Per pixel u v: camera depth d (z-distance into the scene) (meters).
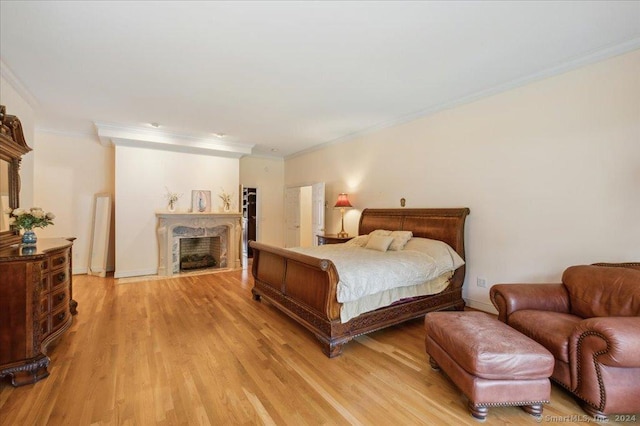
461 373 1.91
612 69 2.65
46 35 2.40
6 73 3.00
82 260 5.56
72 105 4.03
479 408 1.79
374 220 4.95
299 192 7.46
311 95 3.71
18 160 2.99
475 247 3.72
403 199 4.67
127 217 5.36
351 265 2.86
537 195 3.15
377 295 2.93
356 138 5.59
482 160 3.63
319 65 2.93
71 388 2.04
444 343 2.09
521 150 3.27
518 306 2.48
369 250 3.97
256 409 1.86
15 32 2.36
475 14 2.15
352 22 2.25
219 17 2.18
